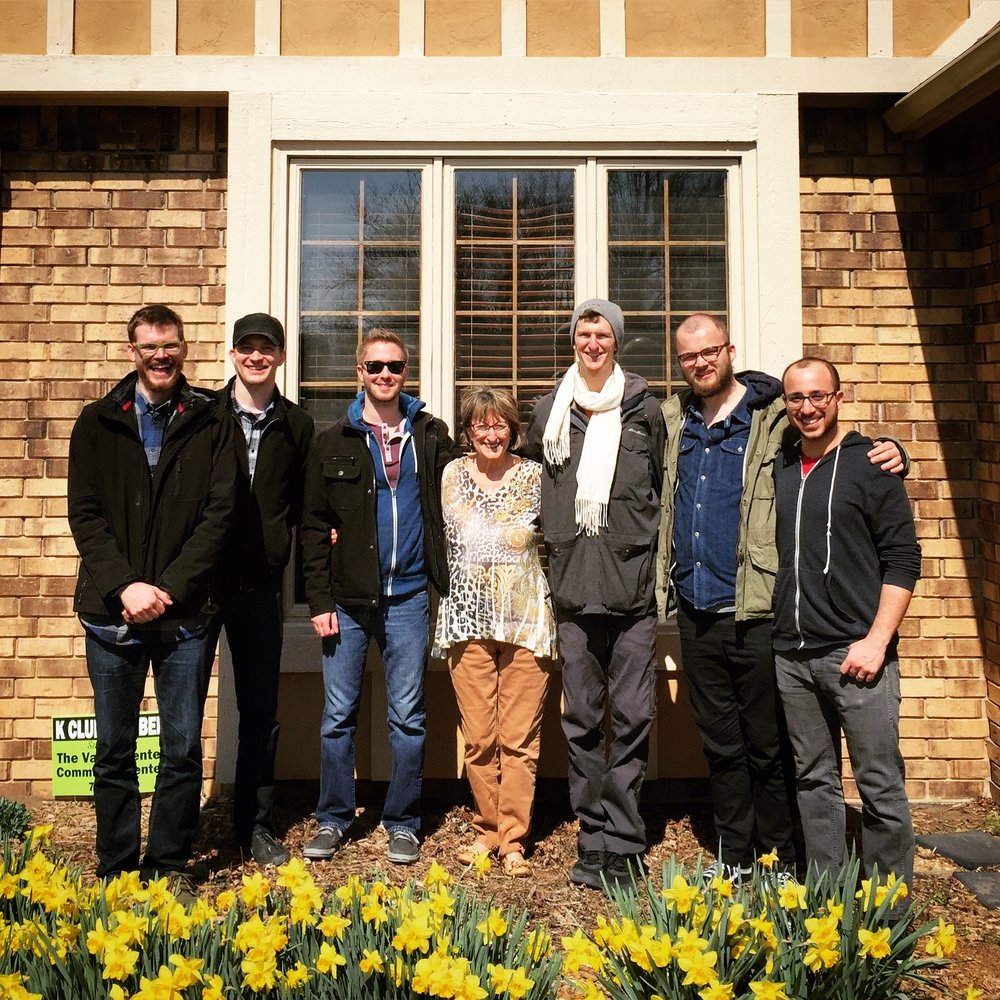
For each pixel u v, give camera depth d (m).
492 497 3.64
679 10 4.36
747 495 3.27
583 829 3.56
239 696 3.69
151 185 4.40
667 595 3.47
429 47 4.36
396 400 3.75
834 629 2.96
